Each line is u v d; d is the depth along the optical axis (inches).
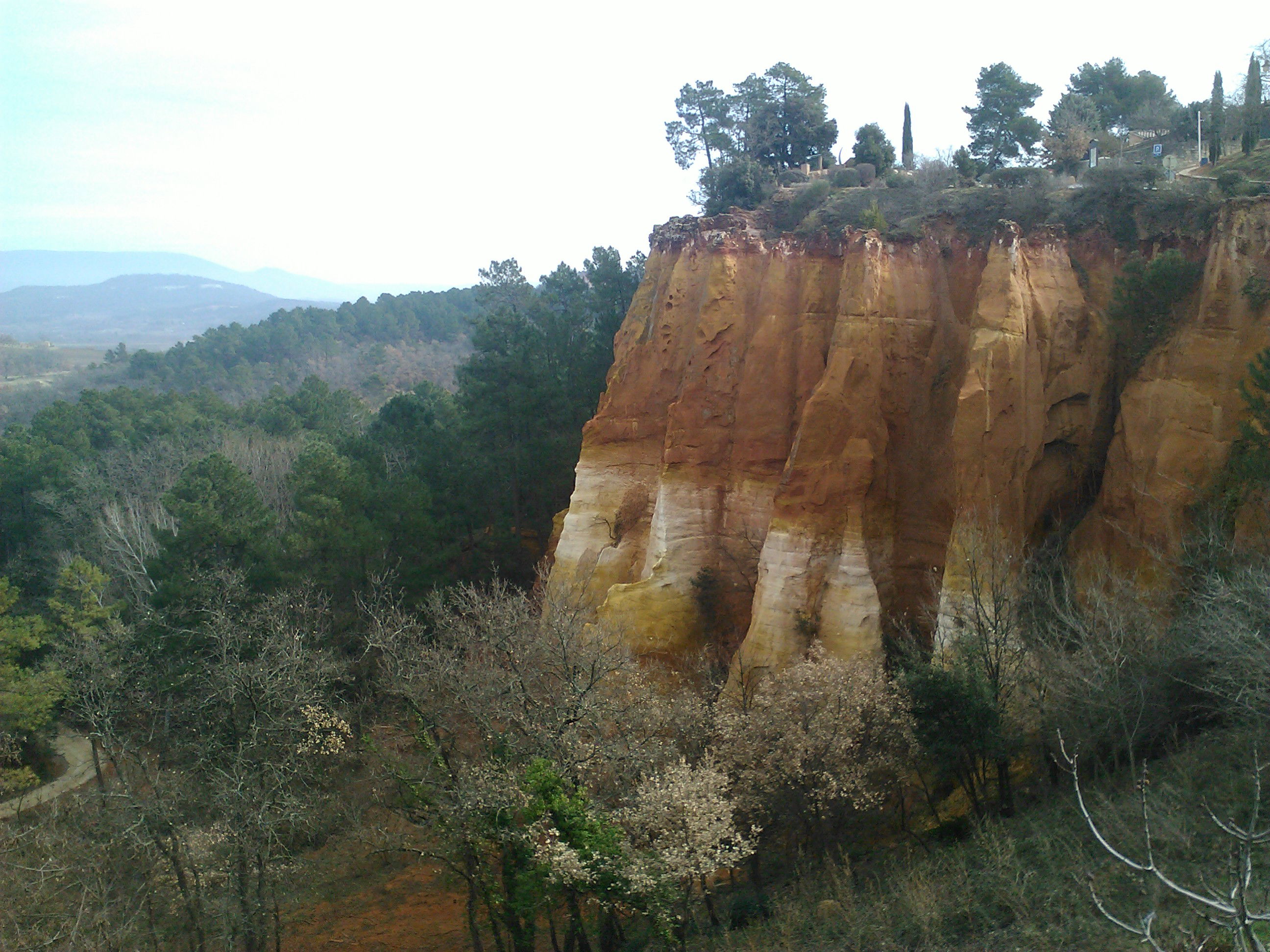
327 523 1658.5
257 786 961.5
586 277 2640.3
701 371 1374.3
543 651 945.5
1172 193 1152.8
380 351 6013.8
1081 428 1128.2
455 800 834.8
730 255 1390.3
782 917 748.6
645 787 771.4
